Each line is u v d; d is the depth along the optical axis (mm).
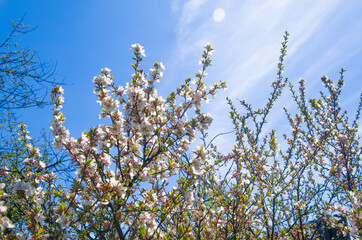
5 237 2781
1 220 2600
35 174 3840
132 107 4016
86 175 3754
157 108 4387
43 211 3230
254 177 5242
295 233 6781
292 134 8445
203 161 4203
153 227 4078
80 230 3549
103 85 4055
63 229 3316
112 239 3885
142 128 4012
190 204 4559
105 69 4191
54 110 3959
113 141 4039
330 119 9250
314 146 8148
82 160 3863
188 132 4184
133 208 3693
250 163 6734
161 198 4414
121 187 3512
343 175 7844
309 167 8297
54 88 4062
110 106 3908
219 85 4703
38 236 2889
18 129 4207
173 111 4613
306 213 6418
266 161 6469
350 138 8312
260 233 5734
